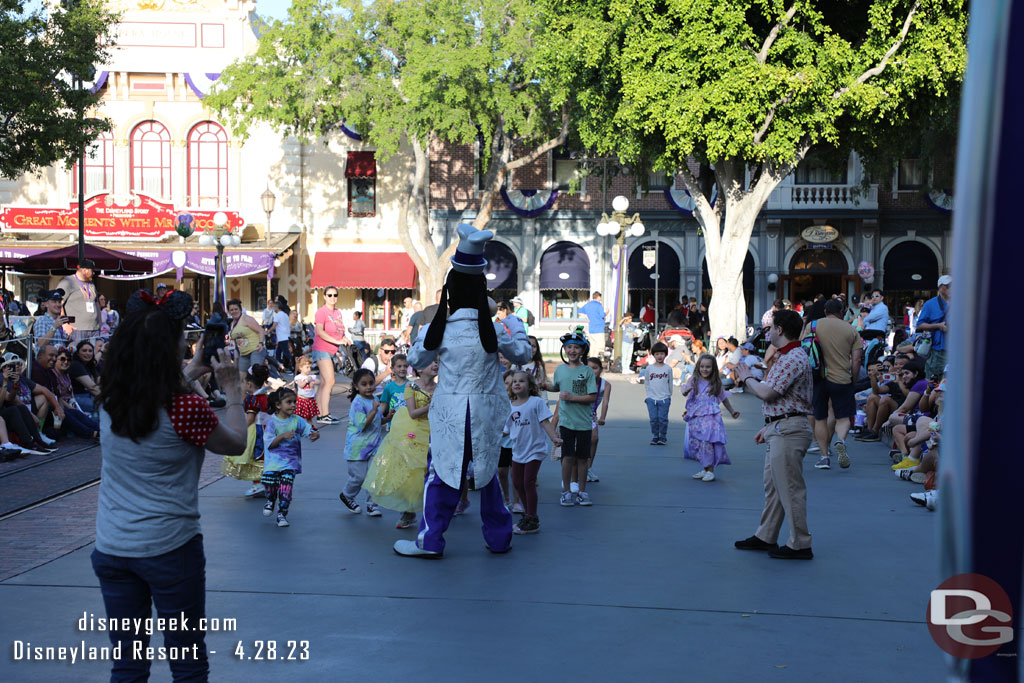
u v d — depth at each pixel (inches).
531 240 1423.5
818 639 211.5
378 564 274.2
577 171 1314.0
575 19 902.4
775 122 861.8
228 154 1412.4
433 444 285.9
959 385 112.3
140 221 1327.5
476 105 1083.9
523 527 316.2
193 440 146.9
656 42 853.8
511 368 427.2
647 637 212.2
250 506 357.4
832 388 446.3
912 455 423.5
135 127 1401.3
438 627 218.5
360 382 345.7
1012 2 108.1
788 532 316.5
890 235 1389.0
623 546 297.4
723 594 245.3
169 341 146.3
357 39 1096.8
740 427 595.2
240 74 1147.3
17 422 462.9
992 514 110.1
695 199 981.8
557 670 192.4
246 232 1386.6
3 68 797.2
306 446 504.1
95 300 606.5
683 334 932.0
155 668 192.5
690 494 383.6
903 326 946.7
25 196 1391.5
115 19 913.5
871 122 944.3
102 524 147.8
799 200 1365.7
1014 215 107.9
